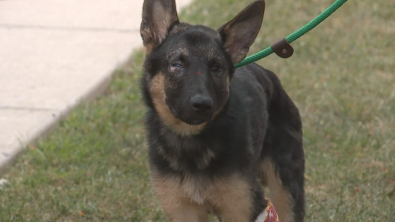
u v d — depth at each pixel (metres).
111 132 8.91
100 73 10.59
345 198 7.54
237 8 13.70
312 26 6.01
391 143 8.80
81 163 8.14
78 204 7.17
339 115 9.70
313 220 7.01
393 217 6.99
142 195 7.50
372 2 14.76
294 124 6.63
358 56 11.92
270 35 12.50
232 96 5.77
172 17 5.71
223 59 5.46
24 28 12.38
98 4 13.84
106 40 11.95
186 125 5.50
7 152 8.16
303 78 10.91
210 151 5.48
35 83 10.16
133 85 10.24
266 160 6.45
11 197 7.27
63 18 12.97
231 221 5.65
